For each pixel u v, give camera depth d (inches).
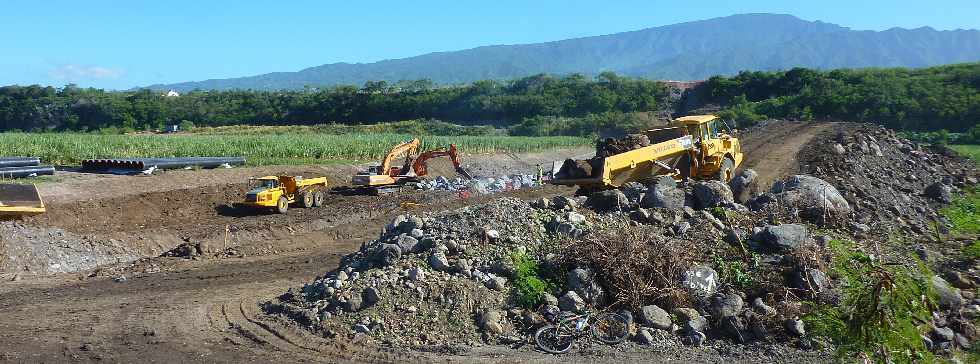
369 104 4207.7
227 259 733.3
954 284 491.2
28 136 1772.9
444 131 3526.1
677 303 419.2
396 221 539.5
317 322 426.9
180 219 962.7
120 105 4153.5
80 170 1190.9
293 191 1055.0
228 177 1195.9
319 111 4249.5
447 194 1140.5
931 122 2377.0
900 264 486.0
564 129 3240.7
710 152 788.6
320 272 639.1
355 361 376.5
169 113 4183.1
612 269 433.4
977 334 397.1
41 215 840.3
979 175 1117.7
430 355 380.2
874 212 694.5
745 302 423.5
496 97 4023.1
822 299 411.8
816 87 2960.1
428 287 434.0
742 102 3093.0
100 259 762.8
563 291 432.5
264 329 431.8
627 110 3659.0
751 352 378.0
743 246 468.4
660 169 728.3
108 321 470.3
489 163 1705.2
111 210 939.3
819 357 368.8
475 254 464.1
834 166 995.9
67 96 4456.2
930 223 713.0
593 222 512.4
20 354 401.1
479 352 382.3
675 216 524.1
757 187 656.4
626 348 385.1
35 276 651.5
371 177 1158.3
